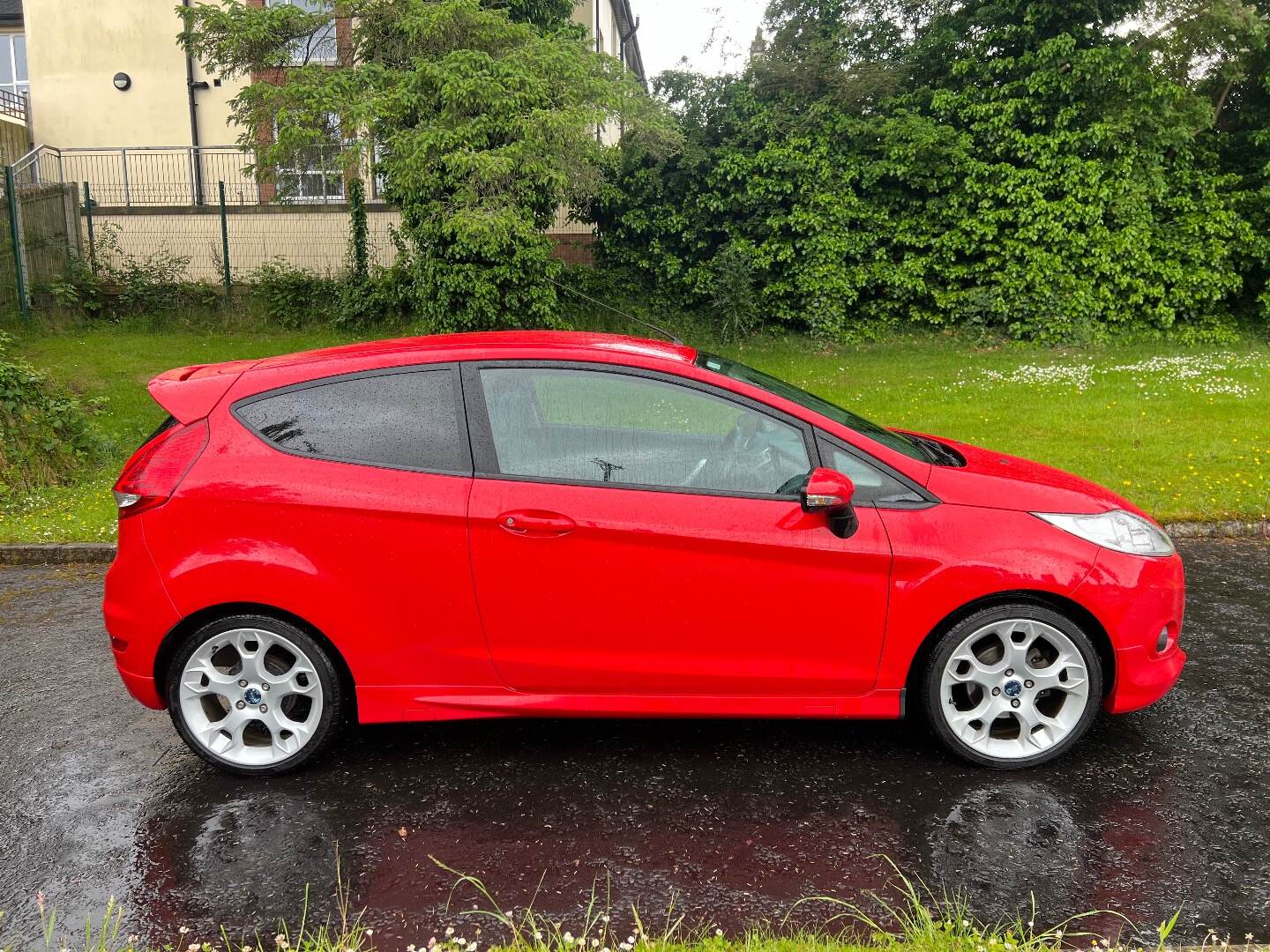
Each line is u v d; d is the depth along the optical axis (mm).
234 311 17141
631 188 17922
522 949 2588
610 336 4211
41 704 4469
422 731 4141
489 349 3775
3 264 15656
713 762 3799
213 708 3777
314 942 2656
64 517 7684
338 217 17875
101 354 14359
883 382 13523
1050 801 3441
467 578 3594
